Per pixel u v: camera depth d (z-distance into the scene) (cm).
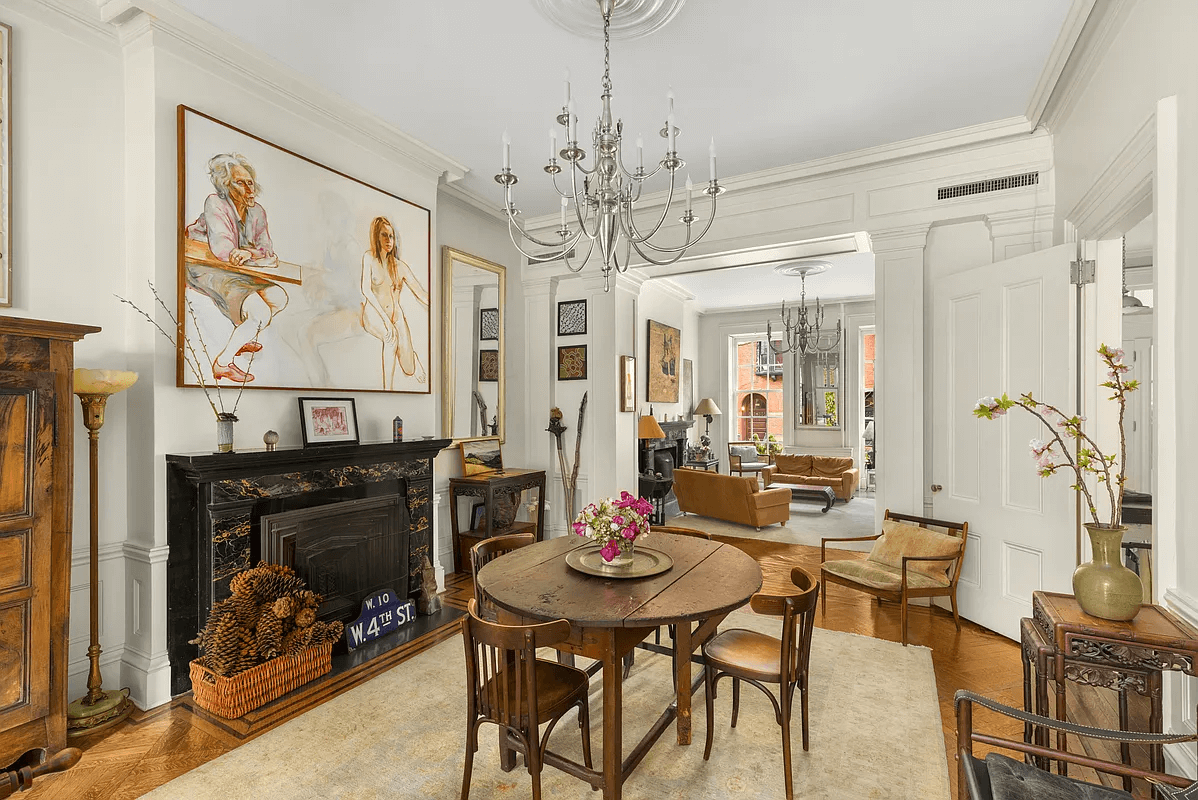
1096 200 288
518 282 591
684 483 752
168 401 282
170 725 257
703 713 270
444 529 493
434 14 271
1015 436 349
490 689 197
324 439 345
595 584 236
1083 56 290
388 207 397
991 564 365
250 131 317
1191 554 193
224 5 266
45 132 262
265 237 321
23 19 255
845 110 361
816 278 810
